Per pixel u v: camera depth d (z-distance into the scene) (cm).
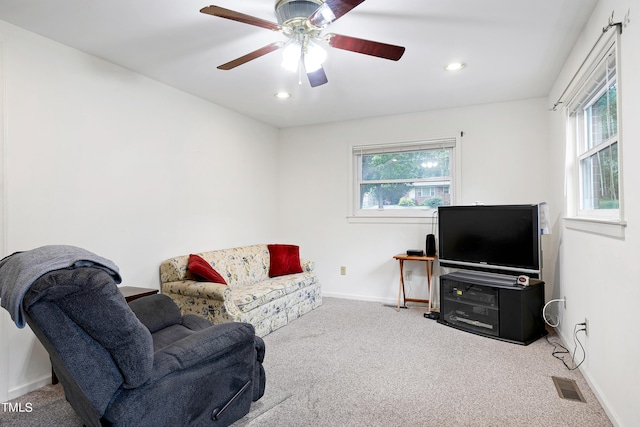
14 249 220
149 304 221
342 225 469
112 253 279
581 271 245
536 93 361
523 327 297
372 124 450
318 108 410
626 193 170
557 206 327
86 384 128
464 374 241
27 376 224
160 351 154
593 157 253
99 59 272
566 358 267
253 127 455
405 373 243
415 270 430
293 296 373
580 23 226
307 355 275
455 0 201
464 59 279
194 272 312
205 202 376
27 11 207
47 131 238
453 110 409
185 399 155
